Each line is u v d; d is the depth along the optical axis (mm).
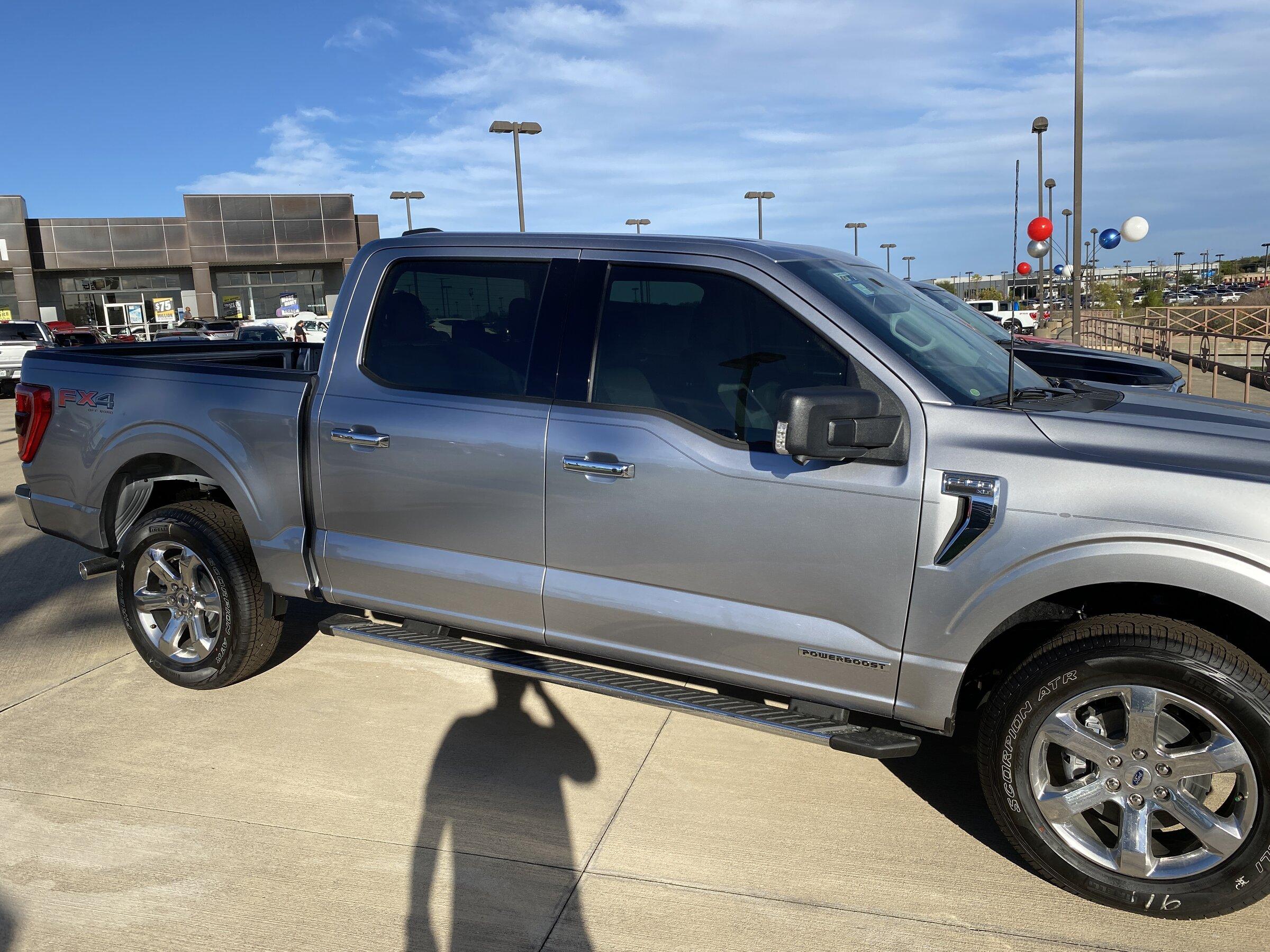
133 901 2637
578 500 3123
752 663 2984
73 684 4148
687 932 2521
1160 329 15516
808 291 2900
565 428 3141
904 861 2861
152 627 4070
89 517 4156
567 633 3266
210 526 3822
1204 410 2967
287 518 3711
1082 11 18359
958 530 2631
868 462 2736
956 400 2736
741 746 3617
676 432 2988
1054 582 2533
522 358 3287
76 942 2463
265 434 3689
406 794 3217
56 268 41969
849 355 2820
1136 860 2527
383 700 3996
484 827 3020
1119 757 2531
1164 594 2662
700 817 3096
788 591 2877
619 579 3135
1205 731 2508
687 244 3111
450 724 3773
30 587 5707
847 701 2883
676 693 3156
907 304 3336
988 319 6406
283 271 46812
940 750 3609
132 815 3070
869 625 2785
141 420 3934
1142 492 2459
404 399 3447
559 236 3316
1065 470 2539
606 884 2729
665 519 3000
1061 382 3533
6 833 2965
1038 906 2646
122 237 42719
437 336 3457
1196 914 2500
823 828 3037
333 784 3281
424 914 2584
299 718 3805
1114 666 2488
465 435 3295
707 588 2994
